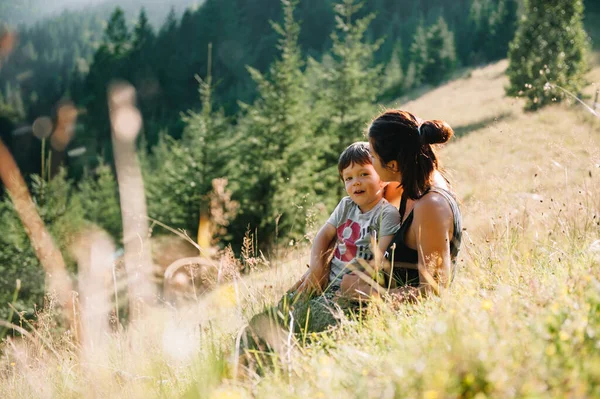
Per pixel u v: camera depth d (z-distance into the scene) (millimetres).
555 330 1521
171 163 20328
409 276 3027
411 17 95250
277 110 20781
